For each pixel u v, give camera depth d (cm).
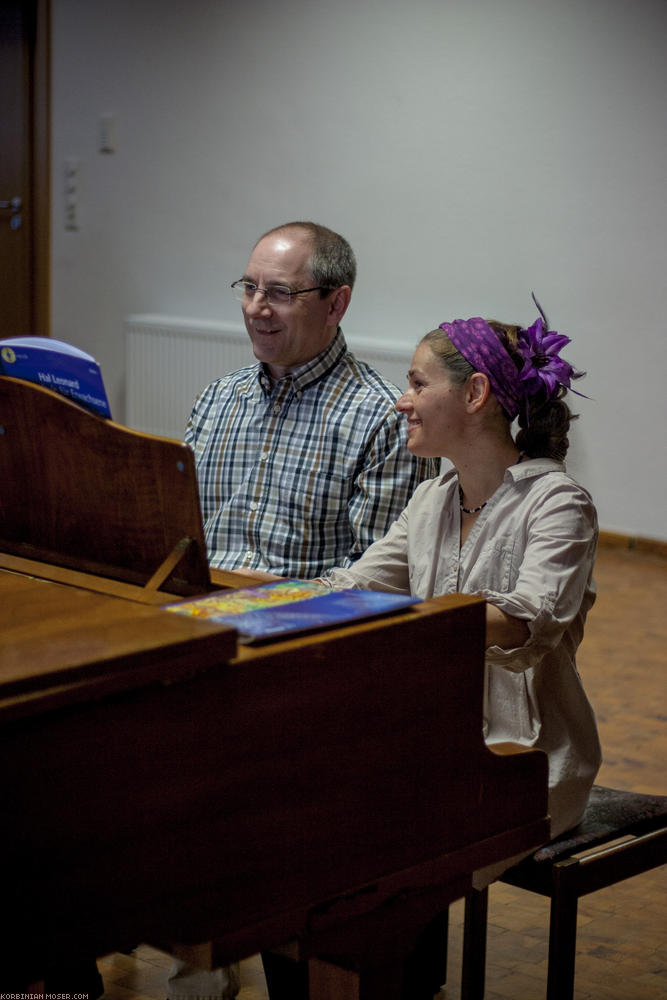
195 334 750
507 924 264
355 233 695
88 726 116
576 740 199
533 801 164
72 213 834
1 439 170
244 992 234
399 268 679
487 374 195
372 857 144
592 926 264
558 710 199
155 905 124
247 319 259
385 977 151
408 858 149
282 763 133
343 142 691
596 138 594
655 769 350
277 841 134
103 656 112
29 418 163
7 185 852
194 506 150
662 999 232
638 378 600
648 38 570
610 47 582
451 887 156
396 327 685
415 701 146
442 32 639
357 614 140
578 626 198
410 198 667
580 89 595
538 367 199
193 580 154
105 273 826
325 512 257
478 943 214
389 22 659
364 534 253
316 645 134
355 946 145
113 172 809
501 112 623
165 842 124
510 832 161
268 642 133
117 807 119
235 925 131
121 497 157
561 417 201
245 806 130
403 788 146
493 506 199
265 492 261
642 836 198
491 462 201
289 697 132
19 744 112
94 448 157
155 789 122
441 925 232
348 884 142
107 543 163
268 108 723
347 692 138
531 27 606
